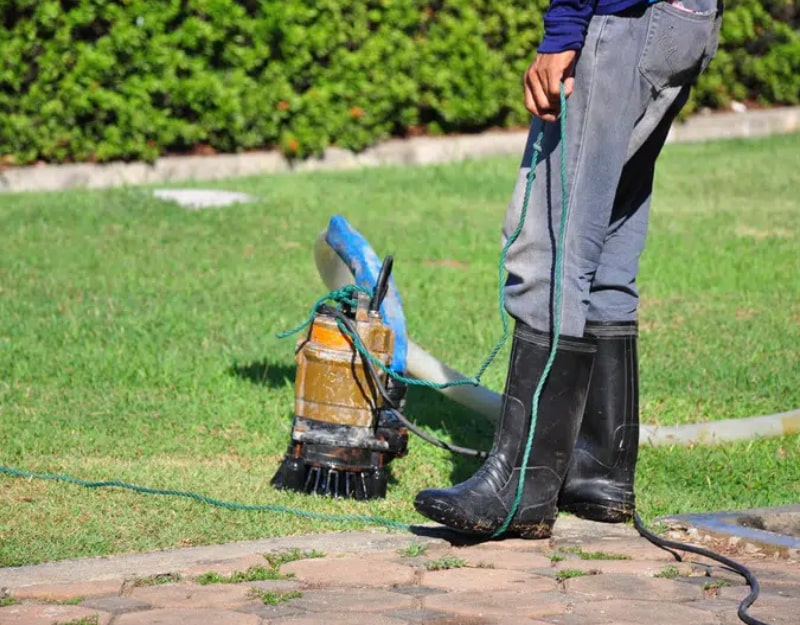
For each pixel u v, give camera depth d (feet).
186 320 49.49
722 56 109.19
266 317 50.37
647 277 59.88
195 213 73.26
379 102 93.76
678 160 94.89
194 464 33.04
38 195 78.54
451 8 96.27
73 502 29.25
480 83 96.94
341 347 29.45
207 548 25.99
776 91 111.75
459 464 33.60
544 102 26.71
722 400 40.45
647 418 38.47
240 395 39.68
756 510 28.96
